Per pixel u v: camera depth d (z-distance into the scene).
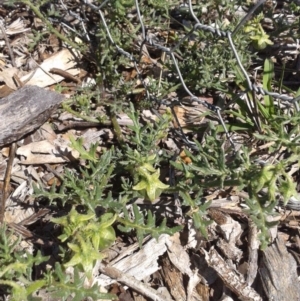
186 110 0.32
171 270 0.27
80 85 0.34
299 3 0.28
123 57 0.32
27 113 0.28
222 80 0.32
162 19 0.36
